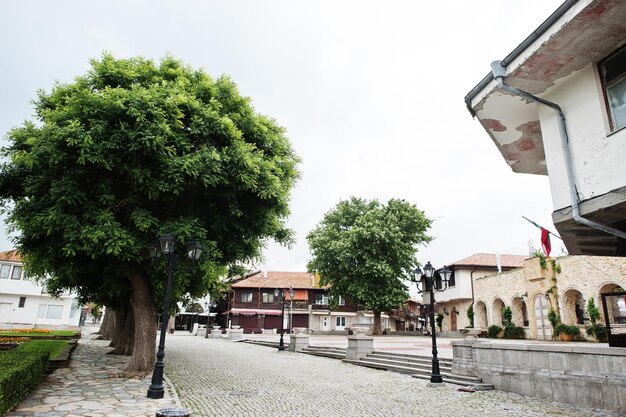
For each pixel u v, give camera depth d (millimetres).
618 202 6660
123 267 12430
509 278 32375
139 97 10703
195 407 9109
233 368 16516
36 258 11781
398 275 40406
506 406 10195
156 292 13023
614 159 6855
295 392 11578
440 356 17359
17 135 11422
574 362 10523
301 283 56906
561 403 10578
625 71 6941
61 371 13305
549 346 11148
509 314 31969
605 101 7199
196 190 12484
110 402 8930
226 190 12312
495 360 12781
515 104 8719
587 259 24953
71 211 10633
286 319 54812
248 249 14453
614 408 9531
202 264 11594
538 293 28641
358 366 18672
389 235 39688
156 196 11242
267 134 14156
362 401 10562
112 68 12227
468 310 38594
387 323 61906
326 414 8984
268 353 24516
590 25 6617
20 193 11945
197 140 12258
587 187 7250
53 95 12180
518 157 10617
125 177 11531
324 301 56406
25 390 8516
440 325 45531
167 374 13859
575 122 7621
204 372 14914
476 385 12617
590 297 24531
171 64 13461
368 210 44344
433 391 12219
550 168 7977
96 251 10602
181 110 11898
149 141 10367
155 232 11648
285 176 14492
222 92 13609
